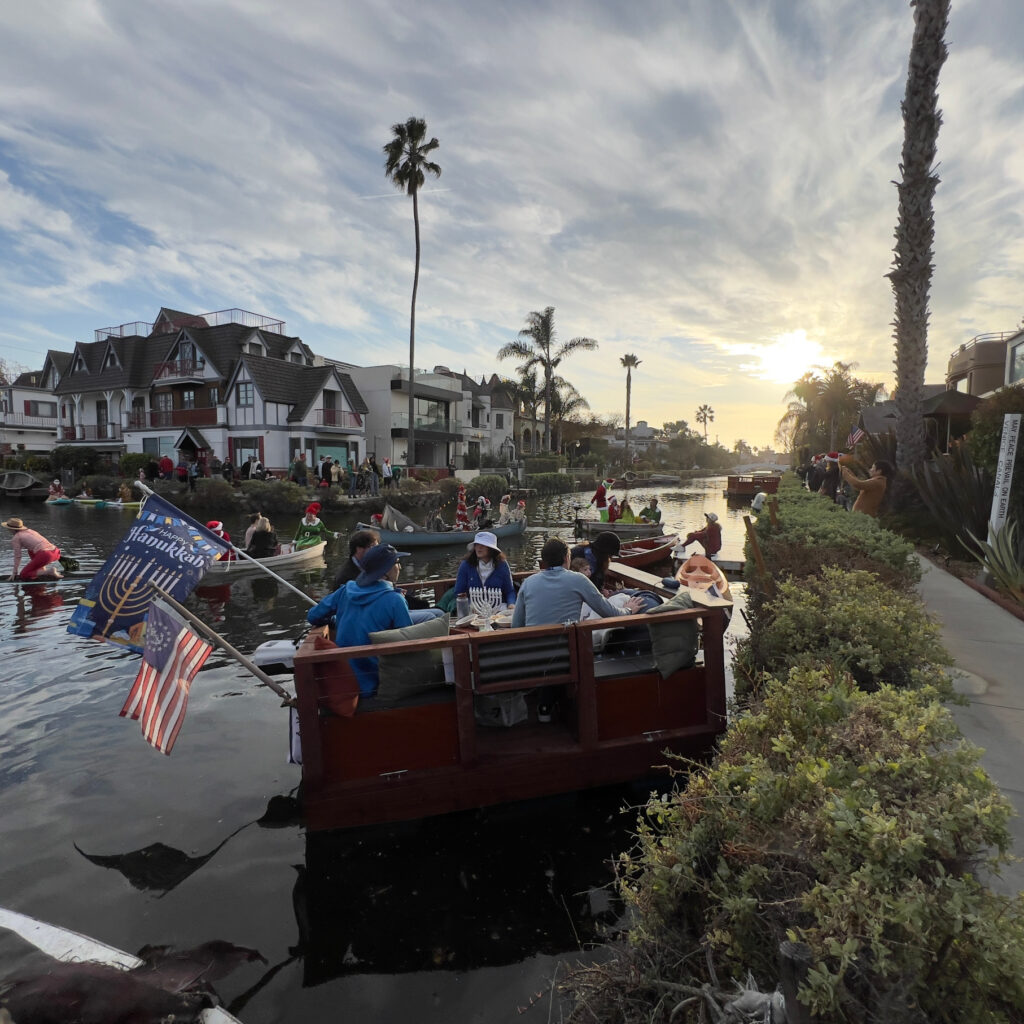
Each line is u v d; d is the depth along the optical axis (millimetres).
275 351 40375
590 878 3730
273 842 4137
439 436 45844
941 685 3713
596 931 3338
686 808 2369
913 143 12656
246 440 36344
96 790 4801
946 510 10977
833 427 53219
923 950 1538
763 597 6340
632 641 4691
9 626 9484
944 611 6957
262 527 14805
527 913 3473
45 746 5527
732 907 1916
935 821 1835
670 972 2119
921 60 12273
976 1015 1527
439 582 6629
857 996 1549
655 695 4535
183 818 4426
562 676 4285
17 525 12570
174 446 37938
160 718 4180
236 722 5973
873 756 2225
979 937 1521
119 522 24109
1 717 6156
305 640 4375
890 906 1589
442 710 4172
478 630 5113
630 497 49188
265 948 3260
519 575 6824
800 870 1909
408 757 4133
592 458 72688
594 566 6242
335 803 4020
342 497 29219
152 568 4617
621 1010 2080
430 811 4164
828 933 1606
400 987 3018
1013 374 21406
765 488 39406
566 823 4184
